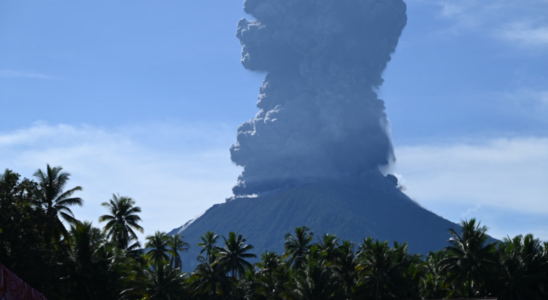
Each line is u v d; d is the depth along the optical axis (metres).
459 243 83.69
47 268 54.62
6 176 56.94
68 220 63.69
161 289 80.75
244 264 102.19
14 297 18.20
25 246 53.59
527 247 78.69
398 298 85.06
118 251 67.38
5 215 53.31
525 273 76.44
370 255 86.56
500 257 79.50
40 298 20.17
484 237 81.81
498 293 77.38
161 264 83.62
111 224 82.44
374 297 85.38
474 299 74.31
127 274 67.00
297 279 79.00
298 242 106.44
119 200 83.81
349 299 87.75
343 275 90.88
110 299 61.91
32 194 57.81
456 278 82.62
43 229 57.69
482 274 79.94
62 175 64.88
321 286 78.38
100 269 62.16
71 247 62.25
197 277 102.50
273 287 103.06
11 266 52.31
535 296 74.06
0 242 51.84
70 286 60.69
